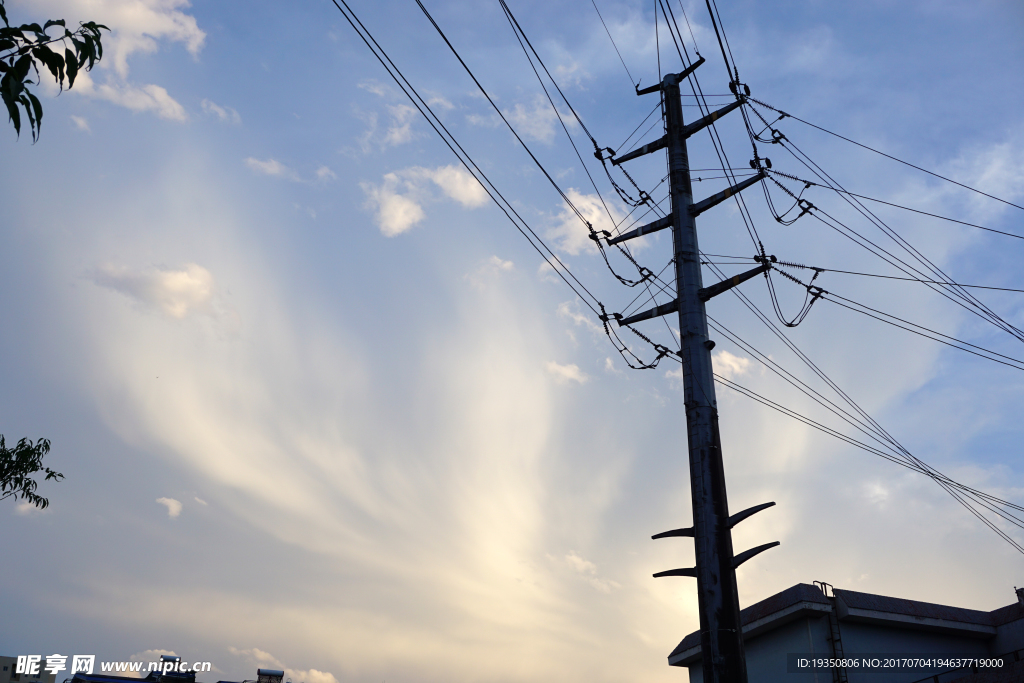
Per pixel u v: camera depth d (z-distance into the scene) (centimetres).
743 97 1802
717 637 1286
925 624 2659
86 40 527
